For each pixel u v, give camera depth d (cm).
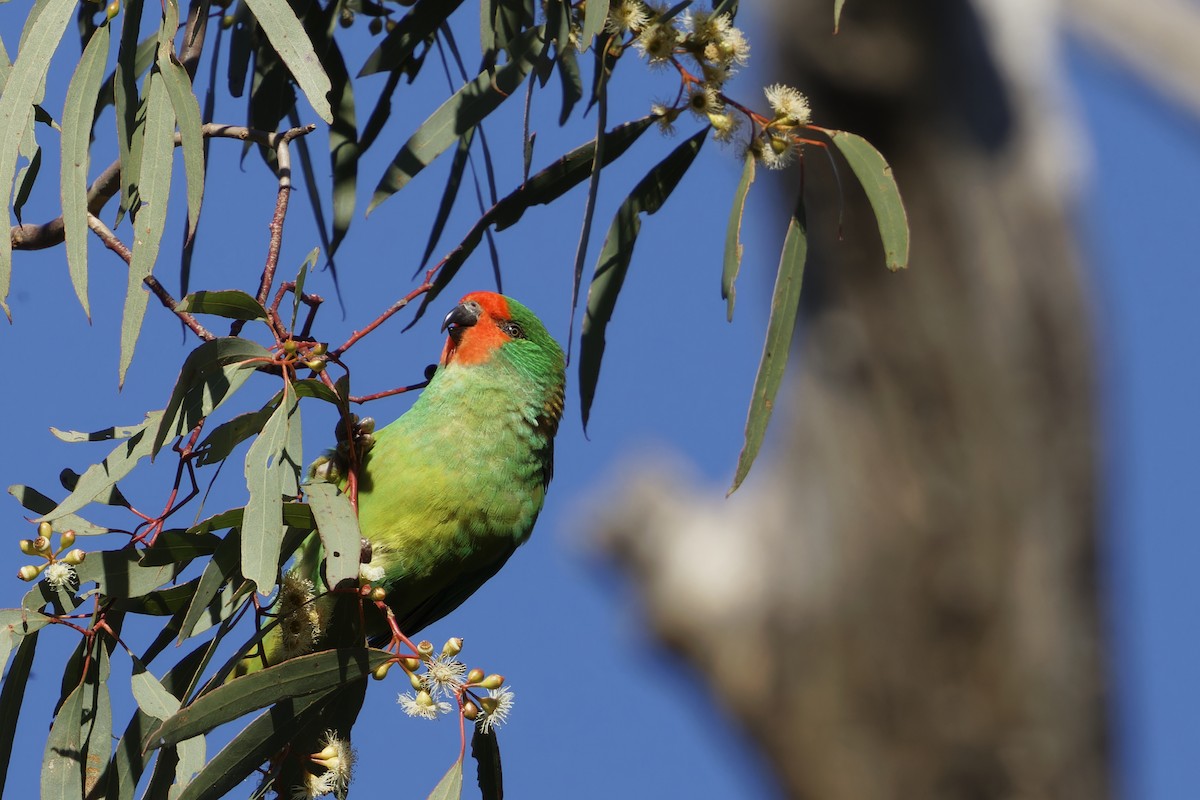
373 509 784
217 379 589
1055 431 1231
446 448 798
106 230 613
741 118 656
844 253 1202
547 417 852
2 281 565
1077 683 1268
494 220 713
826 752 1355
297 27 591
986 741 1276
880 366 1228
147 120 578
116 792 592
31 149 585
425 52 793
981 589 1256
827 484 1297
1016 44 1218
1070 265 1216
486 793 624
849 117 1164
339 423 760
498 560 859
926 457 1243
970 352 1211
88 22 767
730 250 648
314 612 608
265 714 575
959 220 1185
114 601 596
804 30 1136
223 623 598
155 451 561
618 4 650
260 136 669
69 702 591
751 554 1527
